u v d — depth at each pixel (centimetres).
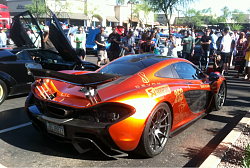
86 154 297
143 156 295
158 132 294
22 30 687
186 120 368
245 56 830
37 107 311
